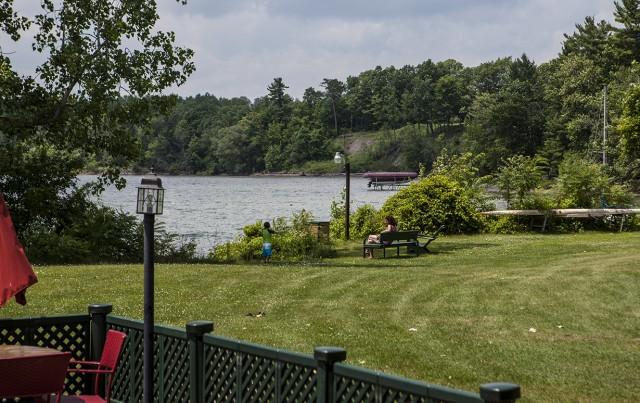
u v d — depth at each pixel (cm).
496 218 3634
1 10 2720
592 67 10812
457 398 524
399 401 572
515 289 1745
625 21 10819
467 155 3941
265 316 1492
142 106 2917
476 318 1434
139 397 878
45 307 1566
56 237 2733
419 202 3475
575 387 995
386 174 16400
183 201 9900
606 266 2069
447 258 2616
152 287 788
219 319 1461
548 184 3962
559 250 2722
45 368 696
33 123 2825
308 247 2895
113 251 2888
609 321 1385
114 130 2983
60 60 2741
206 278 1986
